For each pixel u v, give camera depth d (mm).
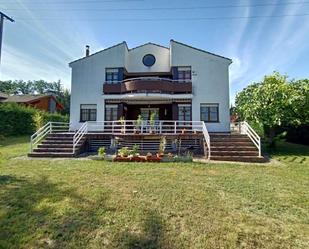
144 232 5195
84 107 22750
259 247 4711
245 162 13852
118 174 10070
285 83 18406
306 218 5930
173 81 21812
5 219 5699
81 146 16984
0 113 26328
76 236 5031
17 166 11781
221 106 21609
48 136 18031
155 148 18281
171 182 8867
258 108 18453
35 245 4734
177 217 5879
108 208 6340
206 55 22125
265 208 6500
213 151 14852
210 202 6859
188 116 22016
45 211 6117
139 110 24453
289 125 20281
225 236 5059
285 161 14148
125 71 23203
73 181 8883
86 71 22953
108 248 4660
